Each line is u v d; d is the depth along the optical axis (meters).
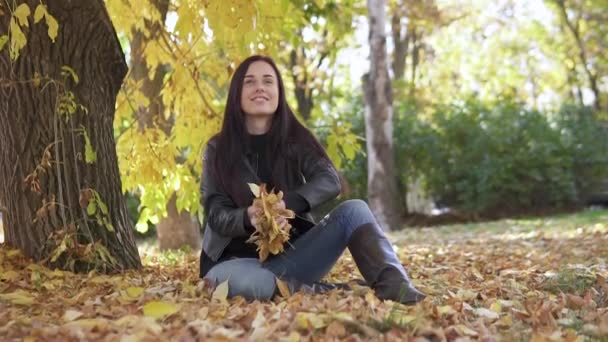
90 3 4.52
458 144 17.81
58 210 4.52
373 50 14.58
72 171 4.55
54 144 4.46
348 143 5.77
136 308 3.18
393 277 3.35
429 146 17.62
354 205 3.58
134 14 6.06
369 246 3.46
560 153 17.89
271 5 5.36
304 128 3.88
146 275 4.52
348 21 10.04
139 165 6.06
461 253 7.25
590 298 3.56
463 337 2.67
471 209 17.55
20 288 3.86
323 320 2.72
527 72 30.11
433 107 19.14
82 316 3.02
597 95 27.25
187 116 6.04
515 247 8.12
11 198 4.61
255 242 3.47
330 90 18.67
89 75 4.62
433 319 2.97
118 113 6.21
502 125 17.67
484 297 3.74
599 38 26.58
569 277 4.29
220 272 3.58
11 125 4.55
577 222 12.97
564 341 2.71
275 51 5.71
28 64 4.48
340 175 3.92
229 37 5.48
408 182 17.84
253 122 3.81
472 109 18.06
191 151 6.15
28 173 4.53
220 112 6.06
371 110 14.66
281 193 3.45
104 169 4.70
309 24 7.28
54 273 4.18
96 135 4.65
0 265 4.30
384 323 2.76
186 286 3.72
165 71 8.16
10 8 4.38
